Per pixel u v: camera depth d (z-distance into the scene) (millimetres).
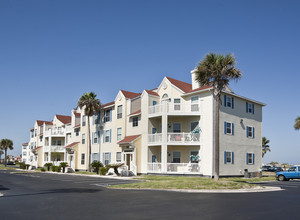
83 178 32594
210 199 15344
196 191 19172
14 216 10734
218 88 23625
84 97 44656
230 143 34562
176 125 35938
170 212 11555
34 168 61906
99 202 14180
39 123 72500
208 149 32281
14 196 16641
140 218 10406
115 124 42594
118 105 42438
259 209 12328
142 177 31344
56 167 48969
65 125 60000
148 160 36156
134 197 16125
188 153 34562
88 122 45125
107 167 37125
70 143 56125
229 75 23375
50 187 22062
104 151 44281
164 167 33438
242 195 17234
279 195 17328
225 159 33562
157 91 38844
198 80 24578
